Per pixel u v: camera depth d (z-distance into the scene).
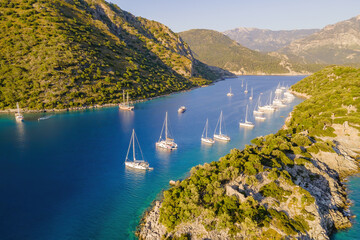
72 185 59.81
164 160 75.62
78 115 132.88
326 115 93.56
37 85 139.00
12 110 130.12
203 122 123.00
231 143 91.88
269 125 117.25
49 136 97.19
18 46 152.50
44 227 44.53
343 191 55.75
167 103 176.88
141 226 44.59
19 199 53.34
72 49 167.88
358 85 127.94
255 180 49.12
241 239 39.00
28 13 181.38
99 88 161.00
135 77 199.88
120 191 57.25
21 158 75.62
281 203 45.44
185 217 41.38
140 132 104.88
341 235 42.44
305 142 72.19
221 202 44.28
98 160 74.88
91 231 43.56
